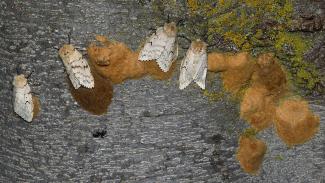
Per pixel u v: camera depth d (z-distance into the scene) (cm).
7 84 61
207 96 62
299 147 64
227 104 62
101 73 60
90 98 60
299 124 63
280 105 63
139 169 61
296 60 62
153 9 59
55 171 62
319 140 64
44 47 60
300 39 61
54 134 61
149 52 60
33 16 59
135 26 60
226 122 62
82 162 61
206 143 62
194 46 60
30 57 60
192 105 61
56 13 59
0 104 62
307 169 64
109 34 59
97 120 61
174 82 61
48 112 61
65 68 60
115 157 61
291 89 63
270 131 63
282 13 60
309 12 61
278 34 61
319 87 63
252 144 63
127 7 59
